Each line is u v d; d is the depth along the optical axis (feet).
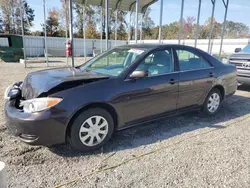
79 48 83.82
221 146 9.84
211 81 13.15
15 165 8.02
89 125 8.95
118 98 9.39
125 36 107.34
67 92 8.42
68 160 8.46
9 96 9.48
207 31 126.00
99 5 39.14
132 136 10.79
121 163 8.32
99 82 9.19
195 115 14.14
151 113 10.75
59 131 8.26
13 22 138.10
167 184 7.14
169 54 11.60
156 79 10.62
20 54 58.90
